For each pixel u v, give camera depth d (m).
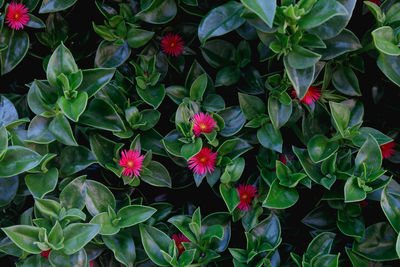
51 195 0.45
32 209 0.45
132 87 0.47
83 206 0.43
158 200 0.49
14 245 0.44
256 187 0.46
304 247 0.47
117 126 0.45
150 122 0.46
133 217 0.44
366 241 0.45
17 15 0.46
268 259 0.44
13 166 0.42
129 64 0.48
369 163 0.43
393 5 0.44
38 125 0.44
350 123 0.46
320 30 0.42
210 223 0.46
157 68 0.48
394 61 0.43
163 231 0.46
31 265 0.43
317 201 0.46
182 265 0.43
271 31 0.42
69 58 0.43
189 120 0.45
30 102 0.43
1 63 0.46
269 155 0.46
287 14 0.41
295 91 0.44
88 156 0.45
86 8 0.48
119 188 0.47
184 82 0.49
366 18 0.46
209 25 0.44
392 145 0.47
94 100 0.45
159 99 0.46
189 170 0.48
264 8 0.40
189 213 0.48
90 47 0.49
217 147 0.46
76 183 0.43
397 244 0.42
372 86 0.47
